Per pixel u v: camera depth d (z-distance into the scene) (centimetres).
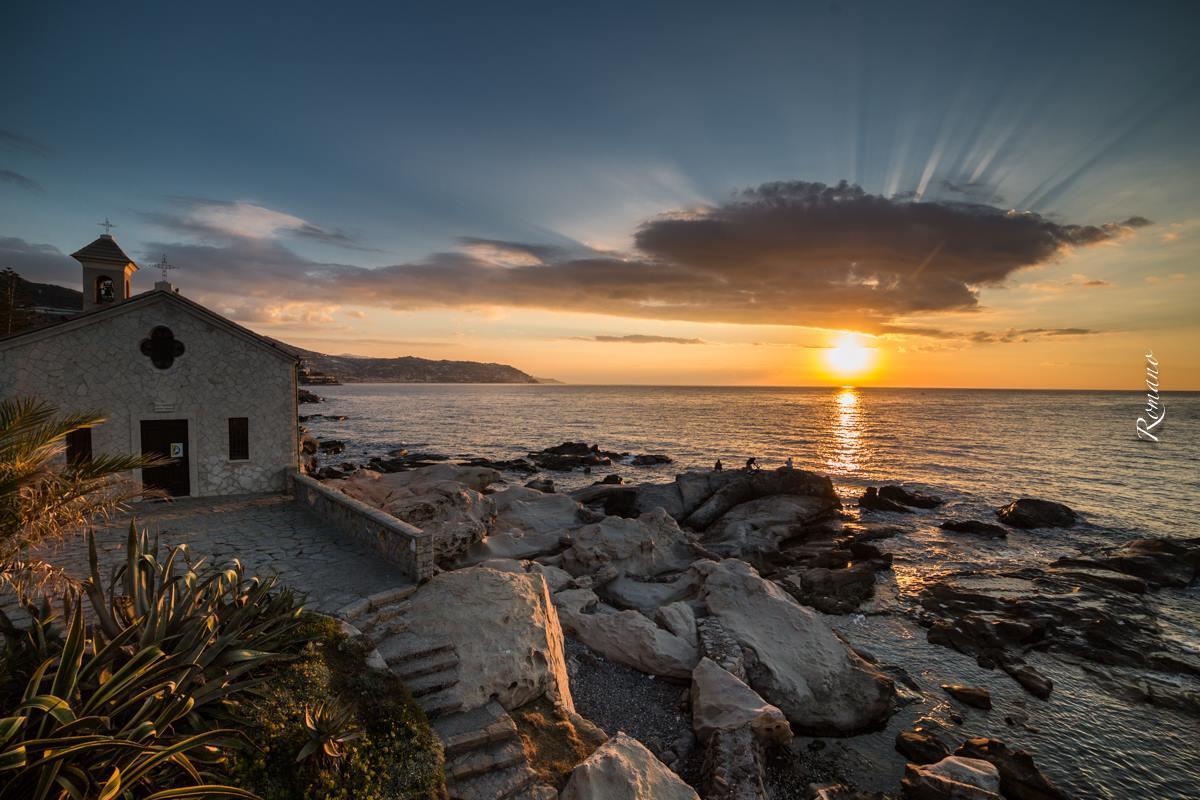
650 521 2369
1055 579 2284
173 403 1914
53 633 690
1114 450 6481
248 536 1484
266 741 658
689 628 1518
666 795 818
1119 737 1312
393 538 1243
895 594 2175
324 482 2719
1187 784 1170
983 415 12469
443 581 1151
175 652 671
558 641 1184
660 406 16050
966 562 2586
